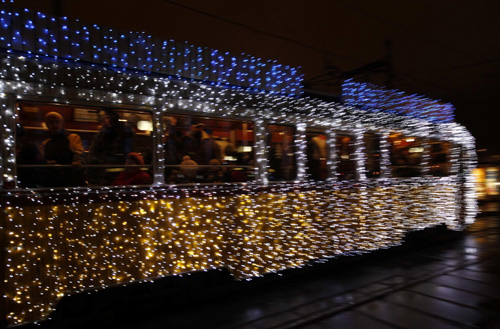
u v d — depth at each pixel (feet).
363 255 20.71
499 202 56.24
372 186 20.92
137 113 13.26
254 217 16.10
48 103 11.66
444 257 22.24
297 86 18.52
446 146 26.71
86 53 12.74
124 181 12.92
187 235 14.17
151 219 13.37
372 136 21.30
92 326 12.25
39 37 11.94
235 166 15.71
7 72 11.09
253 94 16.37
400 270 19.58
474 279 17.76
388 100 22.62
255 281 16.35
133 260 12.96
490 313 13.67
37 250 11.26
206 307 14.70
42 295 11.27
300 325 12.78
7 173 10.93
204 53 15.35
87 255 12.09
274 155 16.97
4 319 10.65
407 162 23.43
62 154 11.85
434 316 13.46
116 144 12.80
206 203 14.71
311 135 18.39
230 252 15.33
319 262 18.35
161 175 13.64
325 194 18.71
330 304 14.80
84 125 12.27
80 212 12.03
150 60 14.01
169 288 13.80
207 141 14.90
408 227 23.09
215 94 15.16
